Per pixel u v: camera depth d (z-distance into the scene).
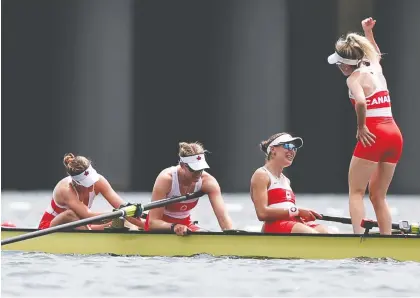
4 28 121.31
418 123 115.88
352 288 28.45
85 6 122.19
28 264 32.91
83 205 36.75
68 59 122.88
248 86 120.62
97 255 35.16
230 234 34.12
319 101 118.62
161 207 35.34
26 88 122.56
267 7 119.19
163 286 28.77
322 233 33.53
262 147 35.59
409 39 116.19
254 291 28.03
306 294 27.56
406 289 28.28
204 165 34.75
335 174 118.12
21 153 123.06
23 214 74.00
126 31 122.25
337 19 117.12
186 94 122.00
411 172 115.69
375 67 35.38
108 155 123.56
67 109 123.25
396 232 36.38
